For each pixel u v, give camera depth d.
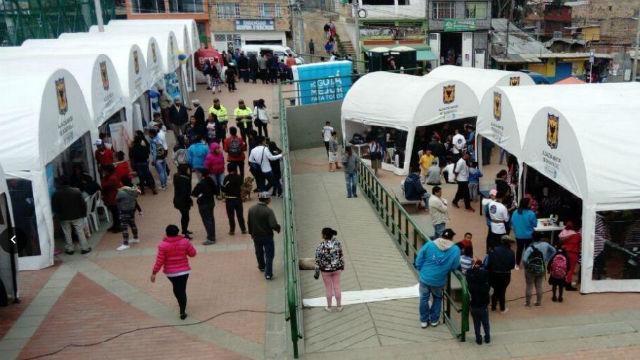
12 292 10.28
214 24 52.38
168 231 9.41
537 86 16.84
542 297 11.81
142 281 11.14
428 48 46.06
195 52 34.69
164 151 16.62
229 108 27.36
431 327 9.41
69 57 15.88
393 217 13.68
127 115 18.92
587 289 11.86
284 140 17.48
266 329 9.34
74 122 13.70
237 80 36.00
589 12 61.09
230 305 10.16
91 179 13.69
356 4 35.81
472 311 8.81
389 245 13.21
